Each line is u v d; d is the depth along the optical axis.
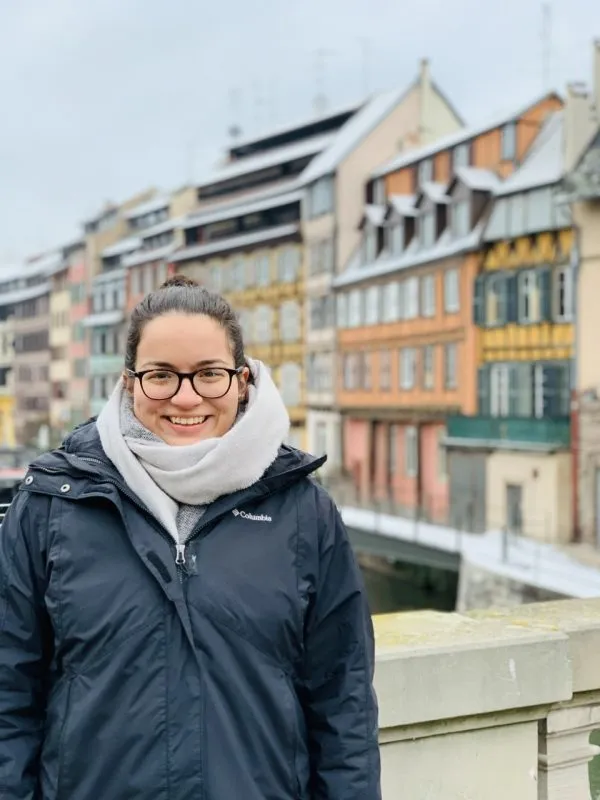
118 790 1.85
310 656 2.10
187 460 1.98
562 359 28.03
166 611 1.91
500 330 30.47
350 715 2.06
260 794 1.89
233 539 2.00
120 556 1.94
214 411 2.08
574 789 2.85
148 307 2.08
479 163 33.66
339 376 41.12
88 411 66.31
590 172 25.81
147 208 64.62
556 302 28.36
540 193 28.80
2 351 82.69
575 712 2.84
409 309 35.81
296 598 2.01
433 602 28.70
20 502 2.00
